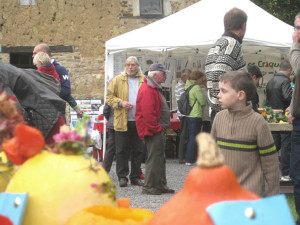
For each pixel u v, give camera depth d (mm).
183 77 10883
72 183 1895
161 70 6410
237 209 1524
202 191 1570
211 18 9750
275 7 15328
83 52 13867
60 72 6891
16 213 1841
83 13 13812
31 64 14336
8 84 3002
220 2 10070
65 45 13836
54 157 1973
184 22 9727
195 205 1561
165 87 12766
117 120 7203
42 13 13797
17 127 1952
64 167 1931
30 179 1919
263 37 9094
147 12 14039
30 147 1963
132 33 9773
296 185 4312
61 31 13836
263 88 11609
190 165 10172
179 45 9359
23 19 13805
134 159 7430
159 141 6418
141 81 7359
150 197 6352
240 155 3406
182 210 1576
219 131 3525
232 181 1583
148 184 6547
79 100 12453
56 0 13812
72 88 13852
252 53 11039
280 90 7820
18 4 13773
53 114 3094
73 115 12391
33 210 1856
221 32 9305
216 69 4641
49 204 1855
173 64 11844
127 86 7270
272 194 3387
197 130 10047
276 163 3410
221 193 1563
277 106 7875
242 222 1505
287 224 1557
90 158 2043
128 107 7148
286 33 9352
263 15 9727
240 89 3410
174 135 12484
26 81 3098
